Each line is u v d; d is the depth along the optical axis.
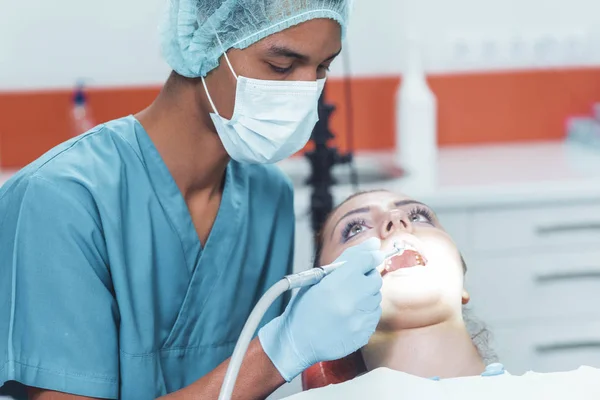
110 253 1.42
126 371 1.44
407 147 3.15
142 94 3.25
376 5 3.32
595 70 3.48
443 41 3.39
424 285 1.56
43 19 3.18
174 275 1.54
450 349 1.57
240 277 1.64
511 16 3.41
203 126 1.49
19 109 3.18
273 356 1.31
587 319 2.90
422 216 1.73
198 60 1.41
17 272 1.35
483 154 3.34
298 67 1.41
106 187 1.44
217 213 1.60
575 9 3.44
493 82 3.44
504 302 2.85
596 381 1.36
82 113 3.19
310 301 1.30
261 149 1.46
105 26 3.21
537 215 2.81
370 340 1.59
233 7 1.35
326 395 1.36
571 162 3.14
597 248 2.86
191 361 1.58
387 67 3.36
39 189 1.37
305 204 2.69
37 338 1.33
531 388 1.35
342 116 3.37
